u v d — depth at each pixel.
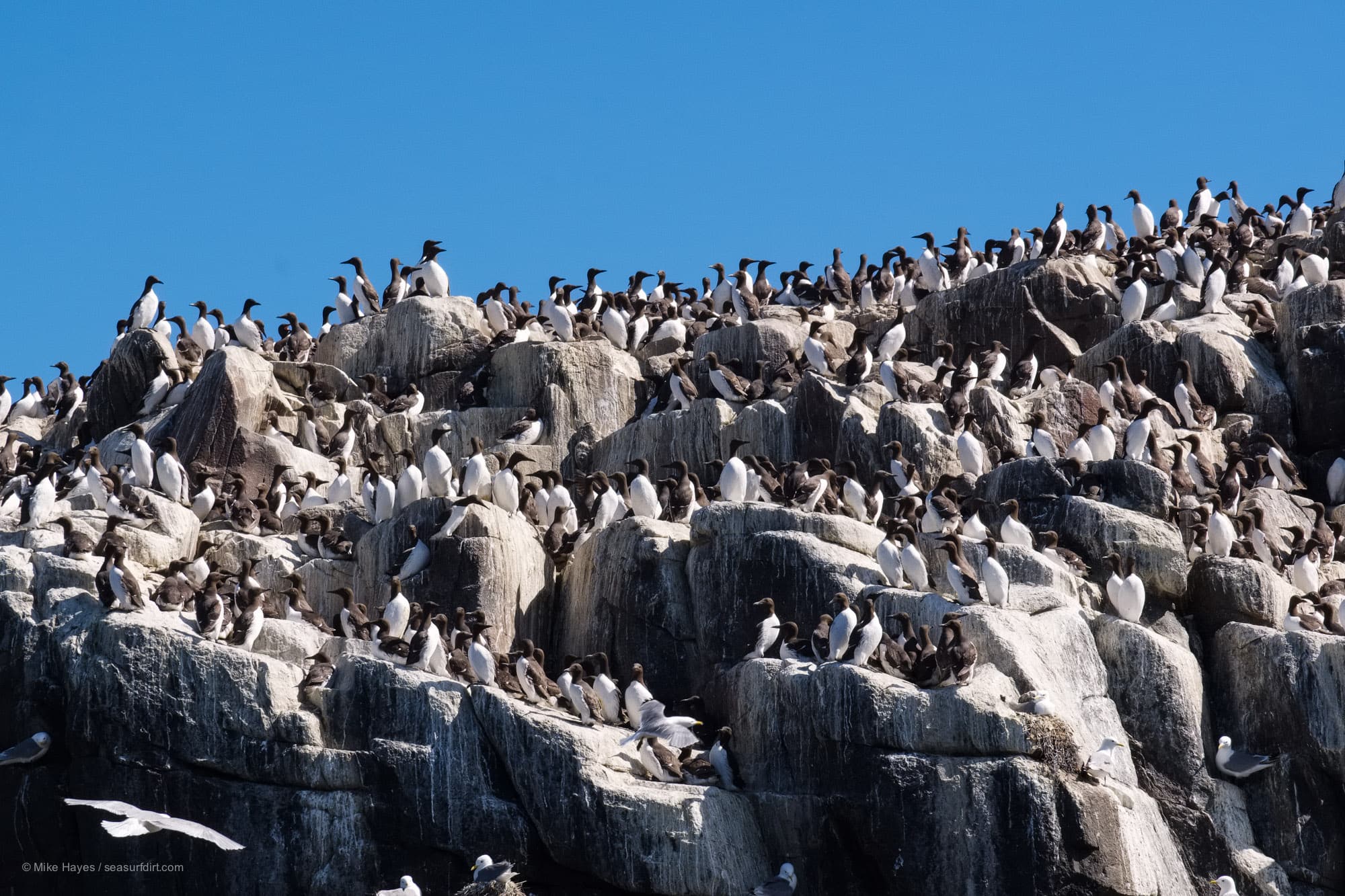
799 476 32.16
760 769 27.83
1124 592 30.00
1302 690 29.14
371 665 28.05
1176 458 34.34
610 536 32.19
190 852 27.47
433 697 27.67
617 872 26.42
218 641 28.33
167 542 32.81
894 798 26.38
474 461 33.69
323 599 33.25
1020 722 26.25
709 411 37.72
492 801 27.14
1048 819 25.80
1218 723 29.94
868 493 34.12
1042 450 34.34
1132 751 28.84
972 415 35.19
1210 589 30.88
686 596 31.30
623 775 27.25
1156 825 27.66
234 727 27.61
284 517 35.84
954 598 29.69
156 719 27.78
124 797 27.73
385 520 33.97
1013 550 30.97
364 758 27.36
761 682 28.19
